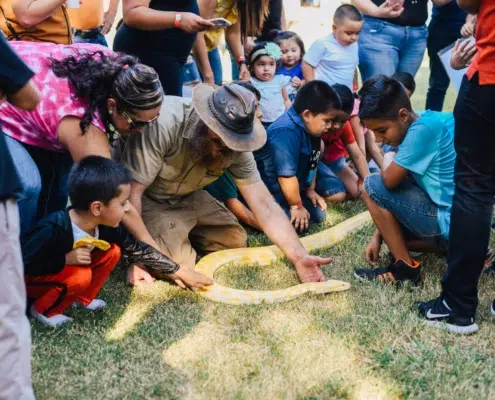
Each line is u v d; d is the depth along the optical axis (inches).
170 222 145.8
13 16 137.7
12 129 128.6
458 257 117.0
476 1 109.2
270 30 243.4
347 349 115.3
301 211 171.0
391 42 234.2
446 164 132.6
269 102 216.5
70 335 117.5
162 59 163.9
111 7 225.3
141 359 111.7
